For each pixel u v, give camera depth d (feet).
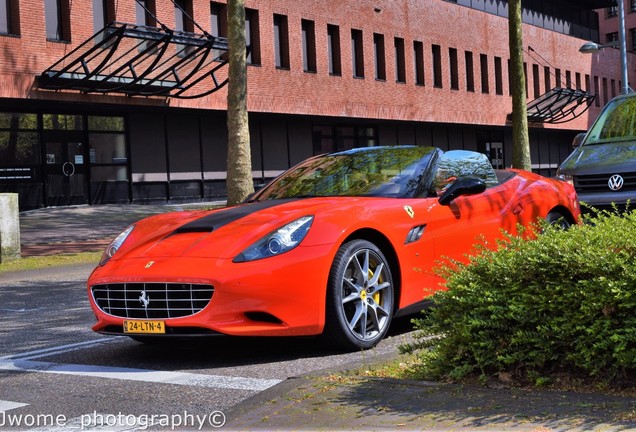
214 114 92.89
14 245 45.19
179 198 92.02
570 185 25.11
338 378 13.97
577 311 12.15
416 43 121.70
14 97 71.31
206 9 88.99
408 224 18.83
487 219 20.94
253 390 14.62
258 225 17.40
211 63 86.12
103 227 65.21
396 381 13.26
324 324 17.07
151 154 89.40
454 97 127.85
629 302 11.63
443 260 19.65
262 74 94.38
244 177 54.60
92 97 77.10
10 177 77.10
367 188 20.01
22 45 71.87
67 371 17.08
